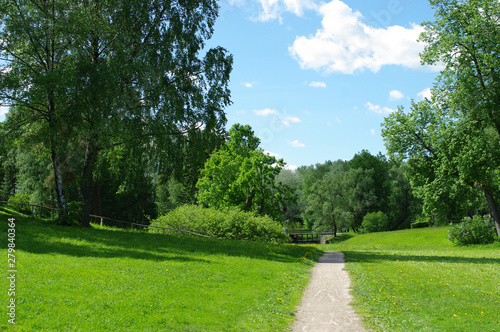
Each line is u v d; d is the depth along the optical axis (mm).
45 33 21234
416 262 20219
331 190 76750
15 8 21422
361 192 76125
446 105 33500
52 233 19562
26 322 7625
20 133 22391
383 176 80312
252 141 47594
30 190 39406
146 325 8188
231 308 10117
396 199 77875
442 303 10891
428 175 36188
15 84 20141
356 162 83938
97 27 21641
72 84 20078
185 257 17203
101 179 27188
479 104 29625
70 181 32406
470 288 12930
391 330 8703
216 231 31844
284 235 34656
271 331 8578
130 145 23344
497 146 31922
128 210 48562
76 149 25359
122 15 22484
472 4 28938
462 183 31984
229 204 42719
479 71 30109
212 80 25641
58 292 9844
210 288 12102
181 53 24812
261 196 42250
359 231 74875
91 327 7734
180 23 23891
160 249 19062
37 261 12992
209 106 25594
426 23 31094
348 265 19172
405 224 78375
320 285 13938
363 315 9922
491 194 33750
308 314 10172
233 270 15258
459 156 31422
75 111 20641
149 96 22875
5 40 20281
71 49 21891
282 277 14906
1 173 51062
